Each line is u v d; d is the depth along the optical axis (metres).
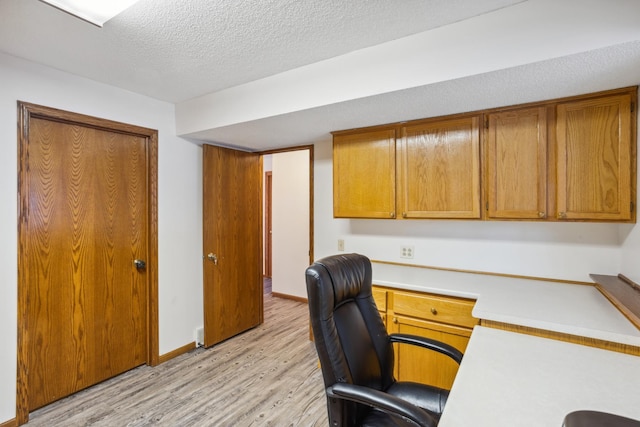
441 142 2.14
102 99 2.34
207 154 3.02
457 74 1.56
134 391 2.32
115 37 1.70
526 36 1.41
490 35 1.49
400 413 1.02
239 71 2.13
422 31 1.64
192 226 3.02
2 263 1.90
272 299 4.75
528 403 0.90
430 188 2.19
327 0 1.38
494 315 1.52
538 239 2.16
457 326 1.94
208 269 3.05
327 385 1.24
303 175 4.59
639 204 1.60
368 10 1.46
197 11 1.46
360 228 2.92
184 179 2.94
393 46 1.73
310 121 2.32
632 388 0.97
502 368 1.09
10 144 1.92
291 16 1.51
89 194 2.35
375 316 1.57
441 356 2.00
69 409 2.10
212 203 3.08
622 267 1.87
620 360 1.15
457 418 0.83
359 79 1.84
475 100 1.85
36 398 2.09
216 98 2.52
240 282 3.41
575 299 1.73
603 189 1.69
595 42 1.29
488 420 0.83
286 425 1.96
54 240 2.17
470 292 1.91
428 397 1.38
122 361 2.56
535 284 2.06
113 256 2.49
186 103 2.74
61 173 2.19
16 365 1.94
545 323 1.42
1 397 1.89
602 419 0.68
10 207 1.92
